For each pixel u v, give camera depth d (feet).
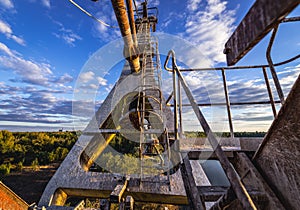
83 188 13.44
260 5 2.71
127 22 13.96
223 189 5.74
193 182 5.54
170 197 12.72
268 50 6.61
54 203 13.07
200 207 4.86
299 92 4.67
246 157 7.26
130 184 13.38
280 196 5.65
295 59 7.40
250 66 9.87
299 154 4.92
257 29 2.81
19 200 8.73
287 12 2.13
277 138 5.74
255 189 6.29
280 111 5.36
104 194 13.73
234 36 3.87
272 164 6.05
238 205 5.50
